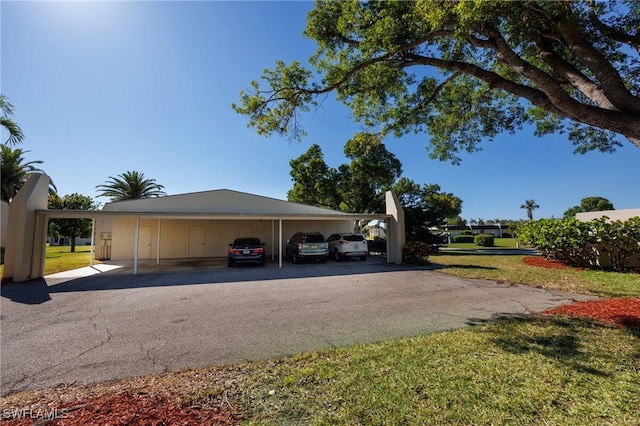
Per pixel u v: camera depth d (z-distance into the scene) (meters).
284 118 7.50
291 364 3.60
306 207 19.84
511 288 8.20
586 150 7.90
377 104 8.07
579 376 3.09
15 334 4.87
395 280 9.84
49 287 9.00
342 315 5.86
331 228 21.81
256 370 3.46
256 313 6.07
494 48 5.18
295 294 7.86
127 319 5.71
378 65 6.35
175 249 18.73
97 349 4.23
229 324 5.36
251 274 11.42
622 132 3.91
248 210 18.95
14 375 3.43
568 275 9.85
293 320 5.57
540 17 4.18
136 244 11.89
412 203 29.44
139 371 3.51
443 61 5.85
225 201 18.72
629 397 2.68
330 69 6.93
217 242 19.47
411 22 5.22
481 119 8.59
